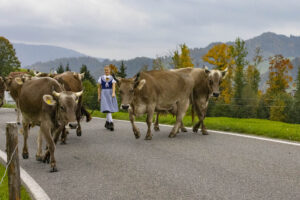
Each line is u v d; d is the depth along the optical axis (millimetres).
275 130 10188
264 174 5820
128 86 8969
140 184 5395
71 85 9297
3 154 7590
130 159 7125
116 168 6418
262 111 41312
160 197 4789
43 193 4984
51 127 6473
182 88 10133
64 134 9016
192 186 5238
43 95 6508
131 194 4941
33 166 6715
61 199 4789
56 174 6086
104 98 11312
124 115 16062
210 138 9539
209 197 4742
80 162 6973
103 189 5188
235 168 6238
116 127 12250
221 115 38938
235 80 45156
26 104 6816
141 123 13359
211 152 7656
